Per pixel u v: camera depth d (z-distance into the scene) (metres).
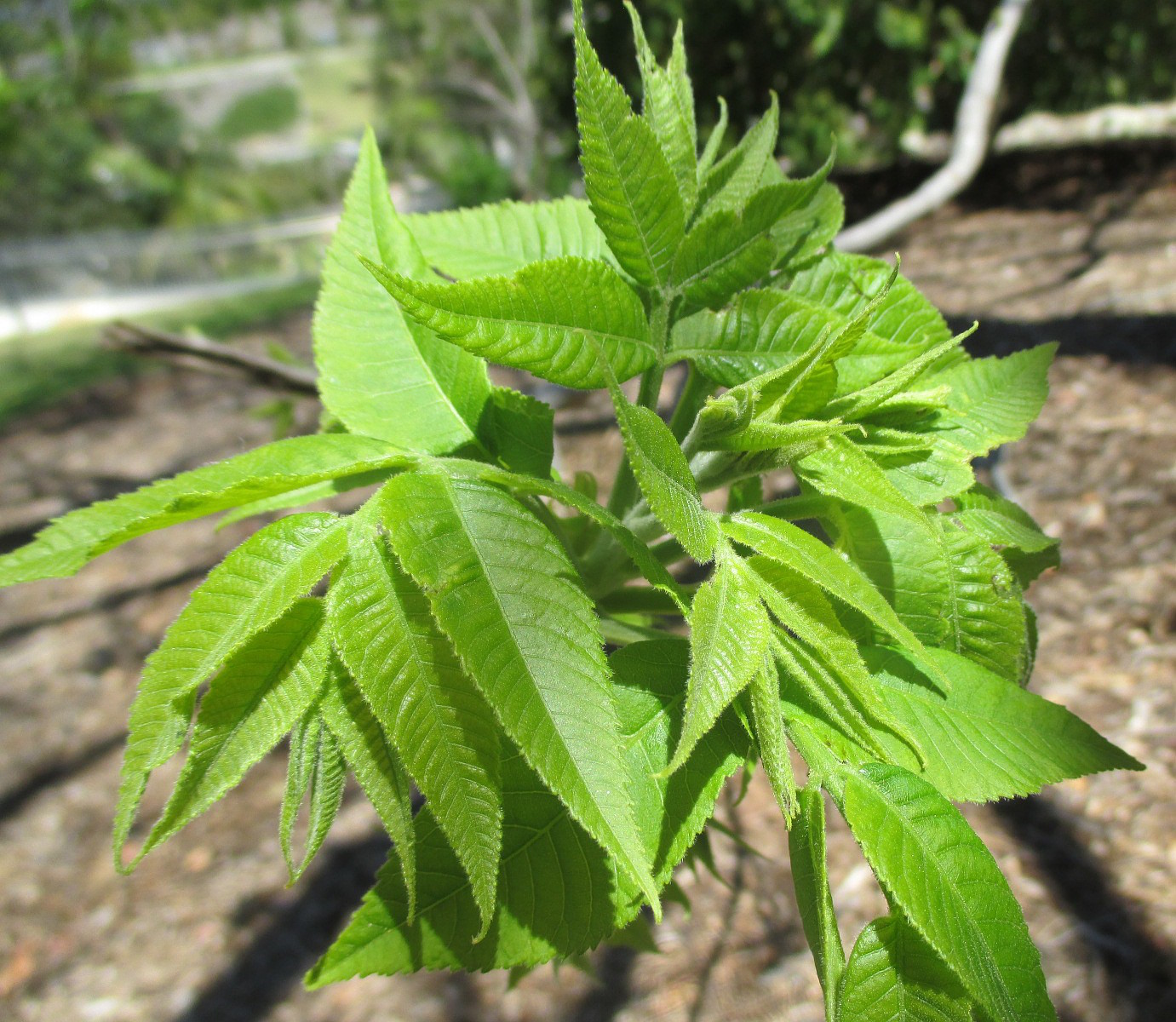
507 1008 0.97
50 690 1.55
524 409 0.26
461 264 0.29
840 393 0.24
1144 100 2.64
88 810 1.32
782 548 0.20
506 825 0.20
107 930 1.14
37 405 2.77
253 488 0.20
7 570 0.21
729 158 0.24
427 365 0.25
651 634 0.29
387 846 1.18
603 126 0.22
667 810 0.20
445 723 0.18
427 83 6.17
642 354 0.23
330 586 0.19
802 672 0.20
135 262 4.72
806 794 0.20
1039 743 0.22
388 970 0.19
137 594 1.78
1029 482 1.33
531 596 0.19
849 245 1.12
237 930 1.11
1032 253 1.88
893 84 2.27
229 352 0.56
